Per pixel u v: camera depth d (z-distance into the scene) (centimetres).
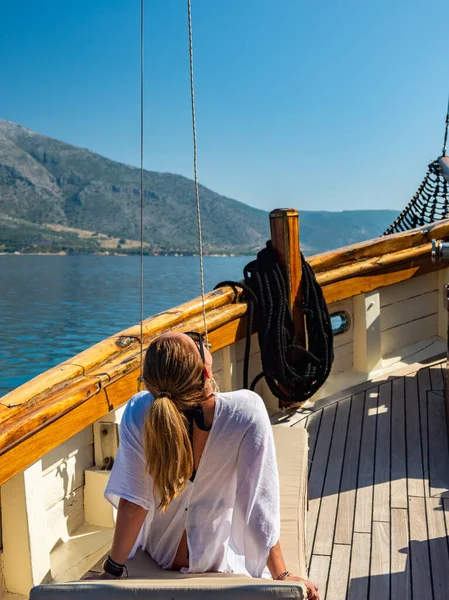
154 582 121
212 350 361
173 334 150
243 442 149
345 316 473
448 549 266
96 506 266
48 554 234
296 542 196
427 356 507
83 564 242
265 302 386
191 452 143
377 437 383
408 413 414
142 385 283
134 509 149
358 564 257
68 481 257
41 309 3941
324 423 408
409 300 509
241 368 418
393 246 474
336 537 278
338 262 443
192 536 154
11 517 224
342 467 348
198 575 153
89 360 263
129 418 151
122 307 4203
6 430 204
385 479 331
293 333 402
